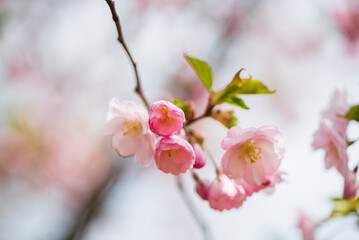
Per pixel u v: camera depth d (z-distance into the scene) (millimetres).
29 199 1437
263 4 1594
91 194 1175
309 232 735
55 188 1489
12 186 1415
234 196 598
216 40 1484
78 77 1424
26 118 1391
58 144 1490
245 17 1543
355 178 614
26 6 1206
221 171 607
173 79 1410
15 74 1317
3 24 1119
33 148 1426
